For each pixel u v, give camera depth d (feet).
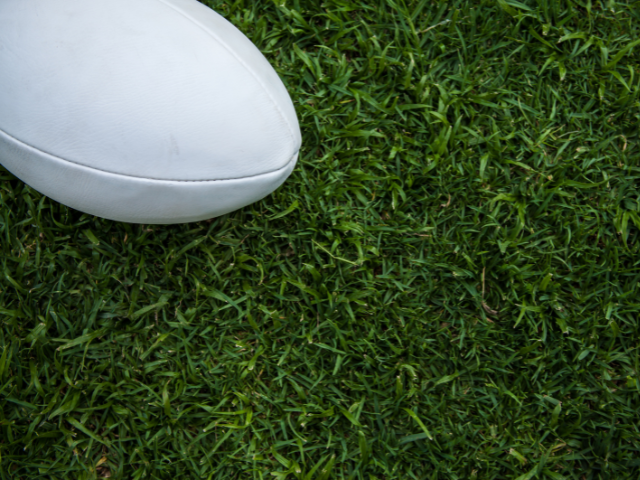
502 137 5.48
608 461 5.16
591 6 5.80
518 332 5.32
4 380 4.92
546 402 5.23
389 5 5.63
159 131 3.76
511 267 5.28
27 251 5.10
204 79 3.84
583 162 5.52
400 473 5.05
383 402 5.13
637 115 5.60
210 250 5.17
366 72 5.57
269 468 5.00
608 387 5.32
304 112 5.37
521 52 5.67
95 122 3.72
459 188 5.39
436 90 5.56
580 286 5.42
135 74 3.72
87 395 4.99
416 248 5.35
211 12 4.31
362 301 5.27
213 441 5.07
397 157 5.41
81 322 5.09
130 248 5.08
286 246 5.35
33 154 3.91
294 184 5.29
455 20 5.58
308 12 5.59
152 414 5.00
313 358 5.12
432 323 5.29
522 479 4.98
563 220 5.43
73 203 4.28
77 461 4.92
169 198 4.01
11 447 4.86
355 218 5.34
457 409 5.22
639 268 5.40
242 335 5.22
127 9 3.87
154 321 5.19
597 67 5.75
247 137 3.96
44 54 3.73
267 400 5.06
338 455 5.08
